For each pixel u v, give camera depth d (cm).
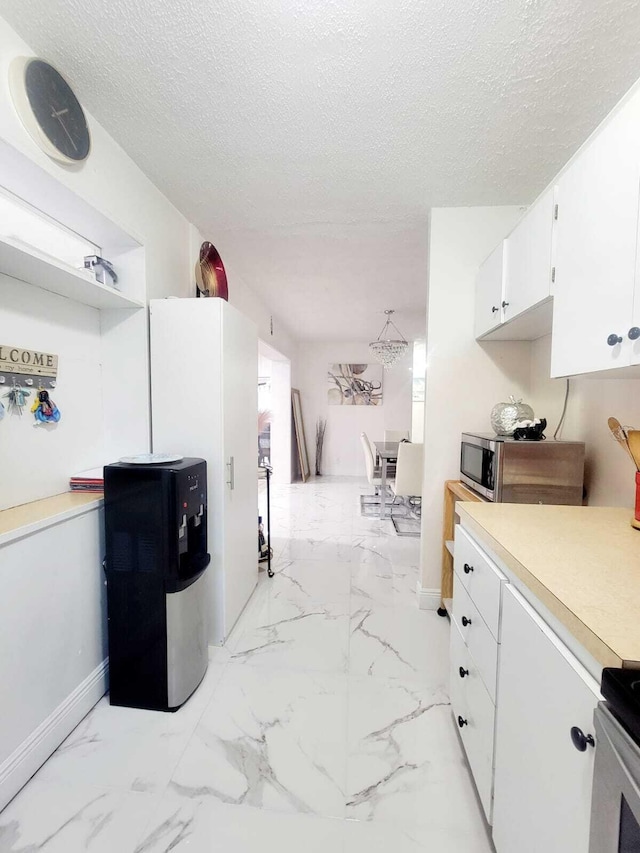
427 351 222
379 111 142
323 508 462
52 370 156
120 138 159
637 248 94
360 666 176
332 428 677
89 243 177
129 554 148
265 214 222
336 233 248
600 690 60
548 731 73
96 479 161
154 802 114
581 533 111
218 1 104
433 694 159
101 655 158
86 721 144
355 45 116
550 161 171
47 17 110
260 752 131
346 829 108
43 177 129
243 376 215
